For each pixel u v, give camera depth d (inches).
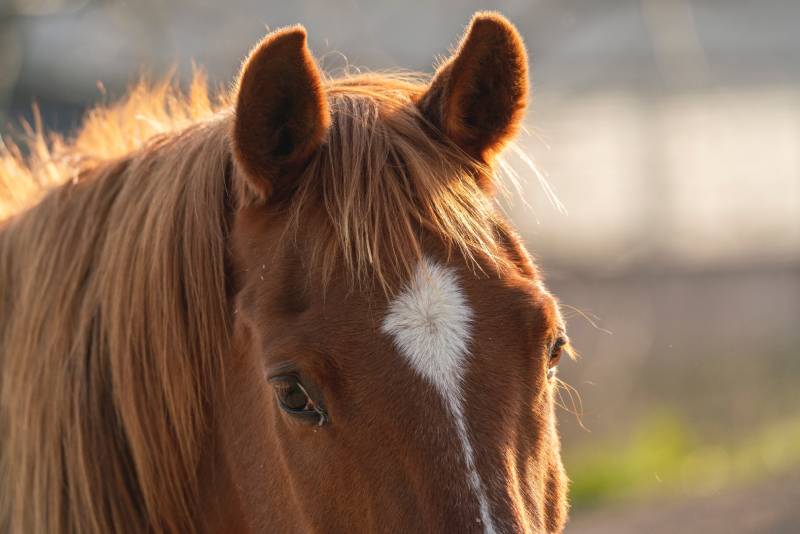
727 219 1138.7
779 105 1295.5
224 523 199.9
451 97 185.9
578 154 1185.4
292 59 172.7
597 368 802.8
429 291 164.4
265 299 173.5
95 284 203.3
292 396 165.9
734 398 785.6
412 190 173.6
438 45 1071.6
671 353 854.5
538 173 202.5
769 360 847.7
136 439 196.9
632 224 1087.6
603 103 1240.2
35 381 204.4
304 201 176.4
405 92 198.5
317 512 167.0
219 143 197.5
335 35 857.5
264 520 185.9
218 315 191.3
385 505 157.9
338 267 167.8
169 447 197.8
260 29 824.9
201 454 199.0
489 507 152.9
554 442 182.2
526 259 181.2
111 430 201.0
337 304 164.7
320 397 163.3
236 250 189.2
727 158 1237.1
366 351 161.5
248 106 173.8
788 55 1357.0
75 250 208.7
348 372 161.2
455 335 161.9
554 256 994.7
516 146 202.5
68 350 203.3
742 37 1363.2
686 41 917.2
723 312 925.8
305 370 162.7
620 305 919.7
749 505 530.0
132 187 205.9
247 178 178.1
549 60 1195.3
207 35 871.1
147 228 196.7
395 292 164.2
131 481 201.8
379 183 172.2
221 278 190.9
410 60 1062.4
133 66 770.2
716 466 658.2
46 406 203.0
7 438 212.2
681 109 1245.7
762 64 1344.7
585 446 719.7
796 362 842.8
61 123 908.6
